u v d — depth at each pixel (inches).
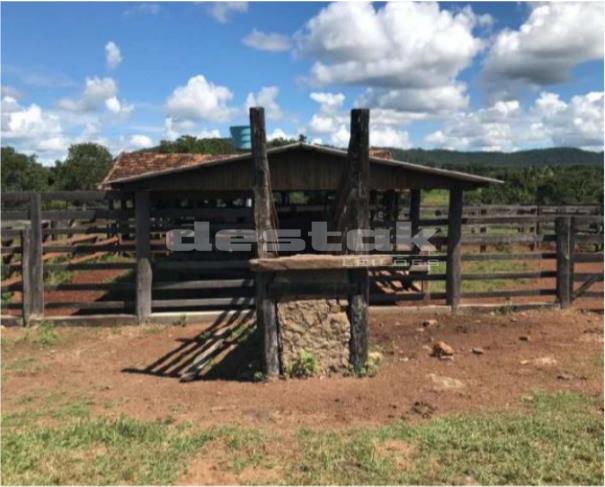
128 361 325.4
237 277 540.4
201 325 411.2
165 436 206.4
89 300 510.9
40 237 407.8
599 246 739.4
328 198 672.4
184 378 284.8
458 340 355.6
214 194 463.2
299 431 209.8
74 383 284.0
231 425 217.8
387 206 657.6
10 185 2755.9
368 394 253.3
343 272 284.7
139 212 410.3
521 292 442.3
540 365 296.5
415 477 173.8
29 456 189.0
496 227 919.0
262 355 287.7
